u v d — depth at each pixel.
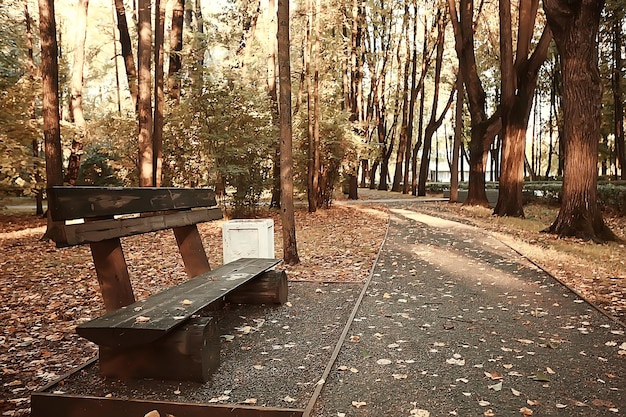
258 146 15.15
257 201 15.99
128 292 3.78
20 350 4.16
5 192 15.96
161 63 14.20
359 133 21.70
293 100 19.23
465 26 18.39
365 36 30.84
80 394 3.11
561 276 6.87
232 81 15.72
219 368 3.60
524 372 3.54
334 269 7.50
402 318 4.93
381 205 20.23
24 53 16.58
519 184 15.74
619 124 25.91
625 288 6.17
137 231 4.07
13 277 7.33
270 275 5.41
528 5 15.27
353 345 4.11
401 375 3.48
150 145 12.78
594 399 3.11
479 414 2.91
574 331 4.51
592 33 10.41
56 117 10.96
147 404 2.92
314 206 16.67
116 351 3.38
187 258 5.34
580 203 10.80
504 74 15.52
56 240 3.11
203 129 15.11
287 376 3.45
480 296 5.83
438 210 17.84
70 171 16.83
